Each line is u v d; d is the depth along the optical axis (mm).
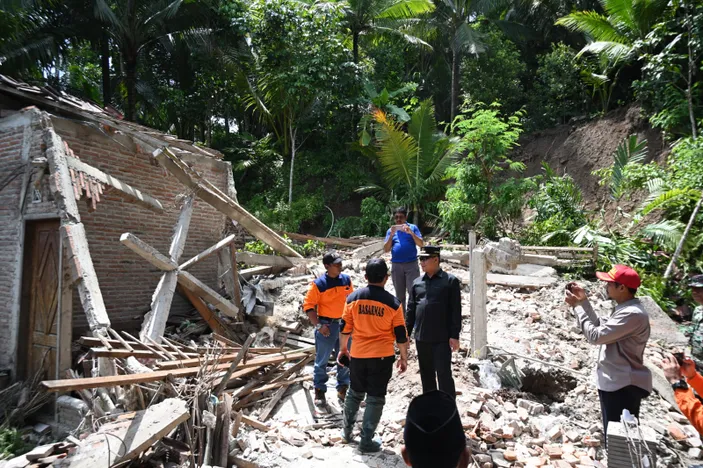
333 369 5797
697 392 2611
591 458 3799
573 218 10570
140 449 3225
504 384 5090
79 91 16438
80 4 14414
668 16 11109
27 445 4781
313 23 14820
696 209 8250
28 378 5957
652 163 10281
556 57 16250
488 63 16969
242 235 10914
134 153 7375
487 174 11961
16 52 12719
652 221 10203
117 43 15266
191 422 3740
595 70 15289
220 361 5020
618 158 11047
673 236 8523
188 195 7348
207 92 17234
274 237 8641
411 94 17859
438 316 4098
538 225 10789
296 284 8367
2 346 6332
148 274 7504
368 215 14688
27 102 6910
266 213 15195
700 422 2438
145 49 16875
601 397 3402
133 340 5453
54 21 14602
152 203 6824
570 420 4465
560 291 7855
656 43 11188
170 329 7152
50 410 5719
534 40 19109
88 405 5027
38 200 6152
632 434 2422
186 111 17141
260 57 15953
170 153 6852
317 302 4789
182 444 3664
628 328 3162
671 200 8984
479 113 12055
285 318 7348
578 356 5723
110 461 3096
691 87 10625
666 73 11055
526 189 11797
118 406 4461
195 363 4793
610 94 14344
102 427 3443
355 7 16328
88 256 5551
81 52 19312
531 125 16750
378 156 14898
